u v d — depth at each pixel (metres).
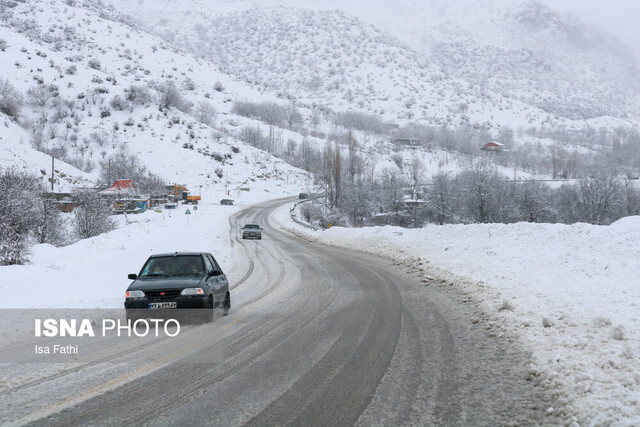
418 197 83.88
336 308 11.53
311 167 144.88
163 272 10.45
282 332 8.92
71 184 79.75
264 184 125.06
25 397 5.42
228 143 144.88
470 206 74.06
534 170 142.38
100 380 6.04
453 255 20.78
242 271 20.97
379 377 6.15
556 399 5.33
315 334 8.72
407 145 184.62
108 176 91.75
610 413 4.75
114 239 29.73
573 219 71.06
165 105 158.12
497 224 23.44
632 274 11.78
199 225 55.38
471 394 5.52
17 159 77.62
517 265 15.79
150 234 36.47
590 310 9.01
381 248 28.86
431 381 5.99
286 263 23.97
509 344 7.70
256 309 11.62
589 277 12.38
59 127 130.50
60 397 5.41
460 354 7.24
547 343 7.38
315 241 40.53
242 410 5.01
